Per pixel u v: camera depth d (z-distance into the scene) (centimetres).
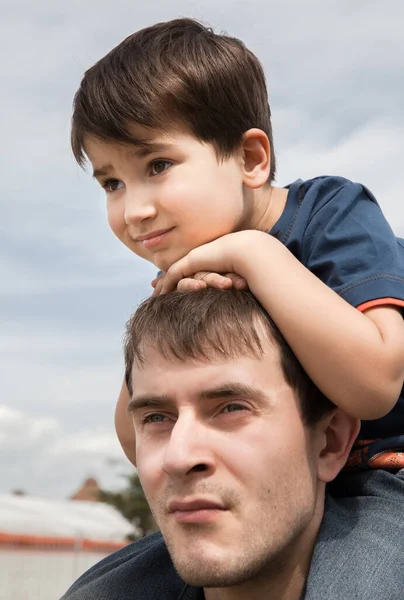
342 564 157
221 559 150
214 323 161
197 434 155
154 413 163
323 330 162
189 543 152
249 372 158
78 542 1272
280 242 185
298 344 162
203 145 198
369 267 179
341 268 182
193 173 195
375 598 151
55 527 1258
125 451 216
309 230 197
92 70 210
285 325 162
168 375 160
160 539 205
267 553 153
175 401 159
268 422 158
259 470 154
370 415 166
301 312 163
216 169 199
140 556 192
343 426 172
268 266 169
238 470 153
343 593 153
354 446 184
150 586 186
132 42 212
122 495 1931
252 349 160
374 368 163
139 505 1903
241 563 151
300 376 164
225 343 159
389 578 154
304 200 204
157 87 197
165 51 206
